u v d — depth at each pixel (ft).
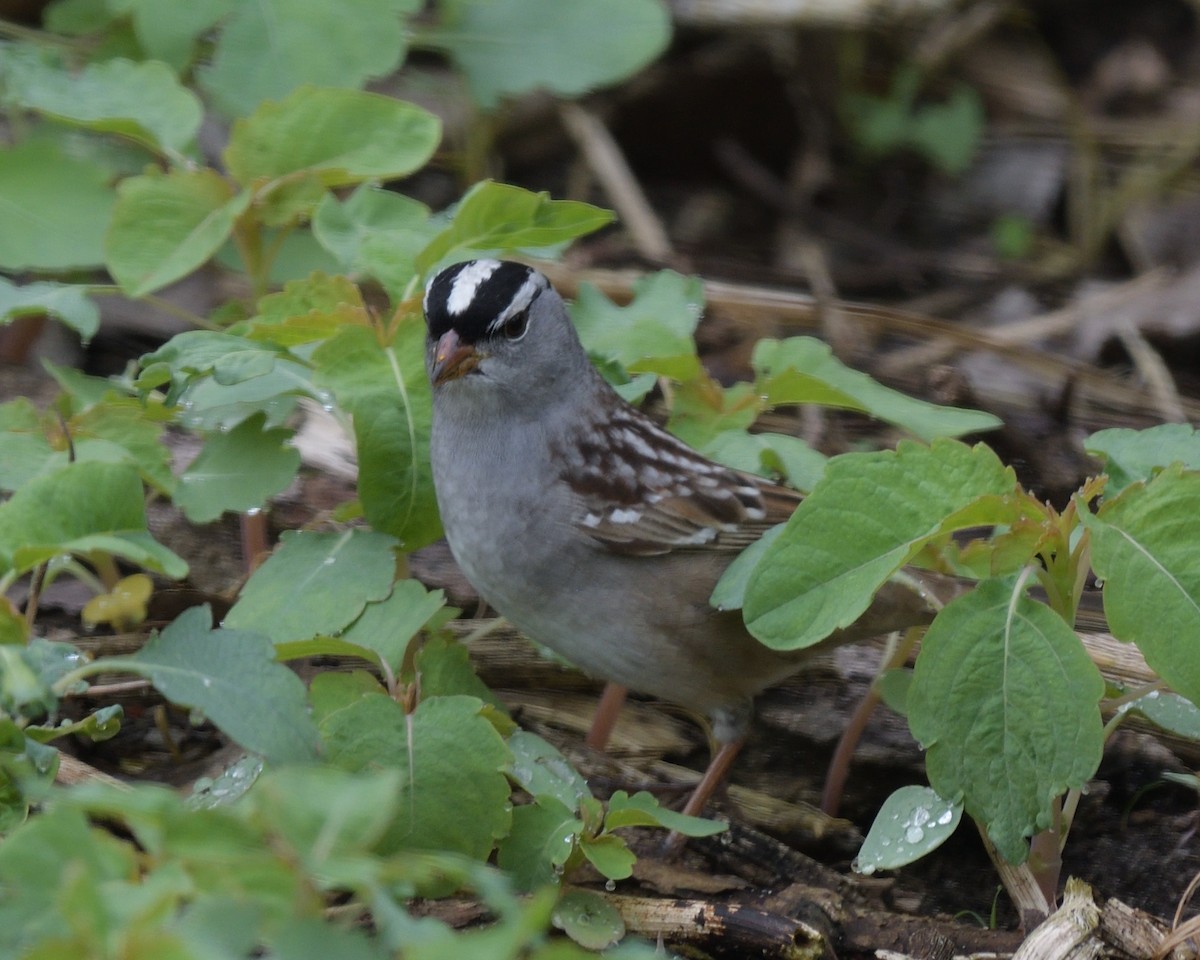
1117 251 42.52
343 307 23.98
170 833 12.36
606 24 35.55
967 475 19.56
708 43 42.70
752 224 42.37
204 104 36.32
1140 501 19.57
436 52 40.55
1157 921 20.97
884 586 23.35
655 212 42.24
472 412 23.08
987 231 42.93
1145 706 22.36
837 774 25.46
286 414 25.98
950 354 36.55
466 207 24.49
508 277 23.07
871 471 19.29
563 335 23.49
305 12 31.19
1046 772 19.11
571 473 23.27
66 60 34.99
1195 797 25.52
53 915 12.80
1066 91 46.16
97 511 19.49
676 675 23.84
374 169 25.82
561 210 24.88
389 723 19.06
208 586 27.61
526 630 24.31
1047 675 19.12
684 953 20.11
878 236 42.32
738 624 23.41
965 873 23.77
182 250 25.25
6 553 18.98
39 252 28.96
